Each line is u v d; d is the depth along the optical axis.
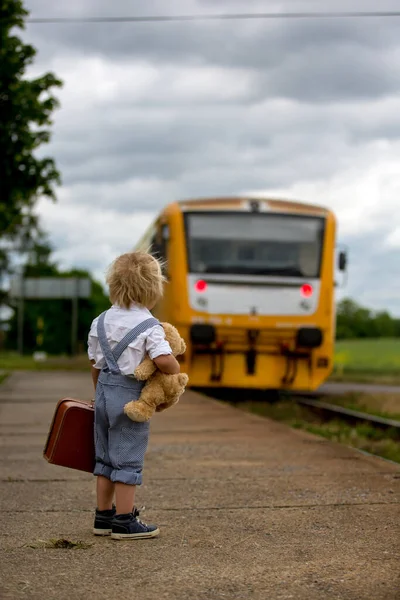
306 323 23.31
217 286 23.12
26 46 22.30
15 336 128.88
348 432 17.69
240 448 12.83
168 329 6.88
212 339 22.77
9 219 24.09
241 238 23.44
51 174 23.27
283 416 22.45
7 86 22.28
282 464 11.24
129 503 6.98
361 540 7.01
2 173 22.81
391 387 32.16
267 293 23.27
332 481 9.89
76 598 5.42
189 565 6.24
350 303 117.06
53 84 22.84
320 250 23.70
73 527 7.60
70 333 126.81
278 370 23.47
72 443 7.08
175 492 9.31
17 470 10.98
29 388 27.22
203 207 23.59
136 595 5.49
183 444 13.31
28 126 22.62
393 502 8.62
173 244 23.36
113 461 6.90
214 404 20.59
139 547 6.80
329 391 30.30
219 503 8.66
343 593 5.52
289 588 5.63
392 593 5.51
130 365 6.75
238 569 6.13
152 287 6.90
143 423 6.91
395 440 17.11
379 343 79.38
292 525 7.62
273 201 24.08
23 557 6.49
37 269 102.38
